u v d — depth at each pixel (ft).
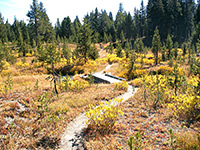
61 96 47.16
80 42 142.00
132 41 287.69
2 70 97.04
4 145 22.08
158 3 272.10
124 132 26.81
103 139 24.89
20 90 47.73
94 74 100.12
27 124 27.99
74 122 32.04
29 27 209.67
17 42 191.21
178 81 43.04
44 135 26.40
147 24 286.66
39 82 68.69
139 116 33.37
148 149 20.72
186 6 290.15
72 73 114.32
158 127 27.73
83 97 46.68
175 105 36.86
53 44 51.24
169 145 21.50
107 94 49.83
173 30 258.37
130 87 62.85
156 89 42.45
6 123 27.27
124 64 114.93
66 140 25.52
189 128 26.58
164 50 145.38
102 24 346.13
